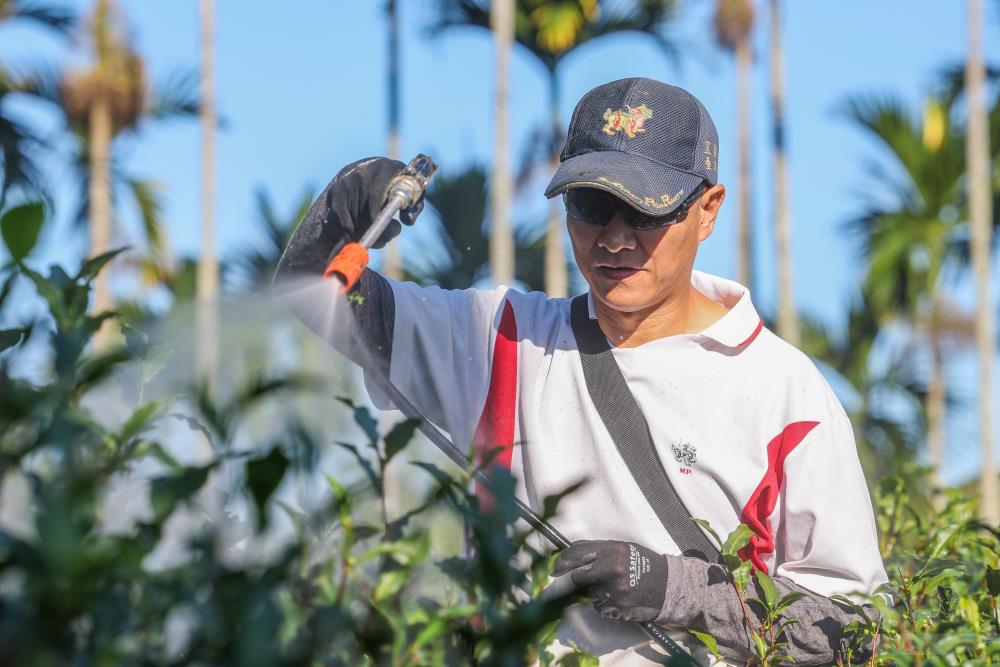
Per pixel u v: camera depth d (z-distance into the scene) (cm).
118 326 130
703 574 234
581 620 237
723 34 2833
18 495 102
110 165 2238
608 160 255
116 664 91
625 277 254
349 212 266
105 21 2234
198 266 2455
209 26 2475
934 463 344
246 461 102
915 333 2505
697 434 256
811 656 235
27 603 89
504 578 115
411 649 115
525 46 2452
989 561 262
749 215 2944
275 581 99
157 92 2298
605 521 256
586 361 263
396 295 274
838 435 257
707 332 259
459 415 270
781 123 2616
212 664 95
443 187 2223
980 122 2305
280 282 262
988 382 2233
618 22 2381
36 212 112
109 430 116
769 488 254
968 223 2434
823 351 2548
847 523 251
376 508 121
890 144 2433
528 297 281
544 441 261
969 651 204
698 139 263
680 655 133
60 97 2236
